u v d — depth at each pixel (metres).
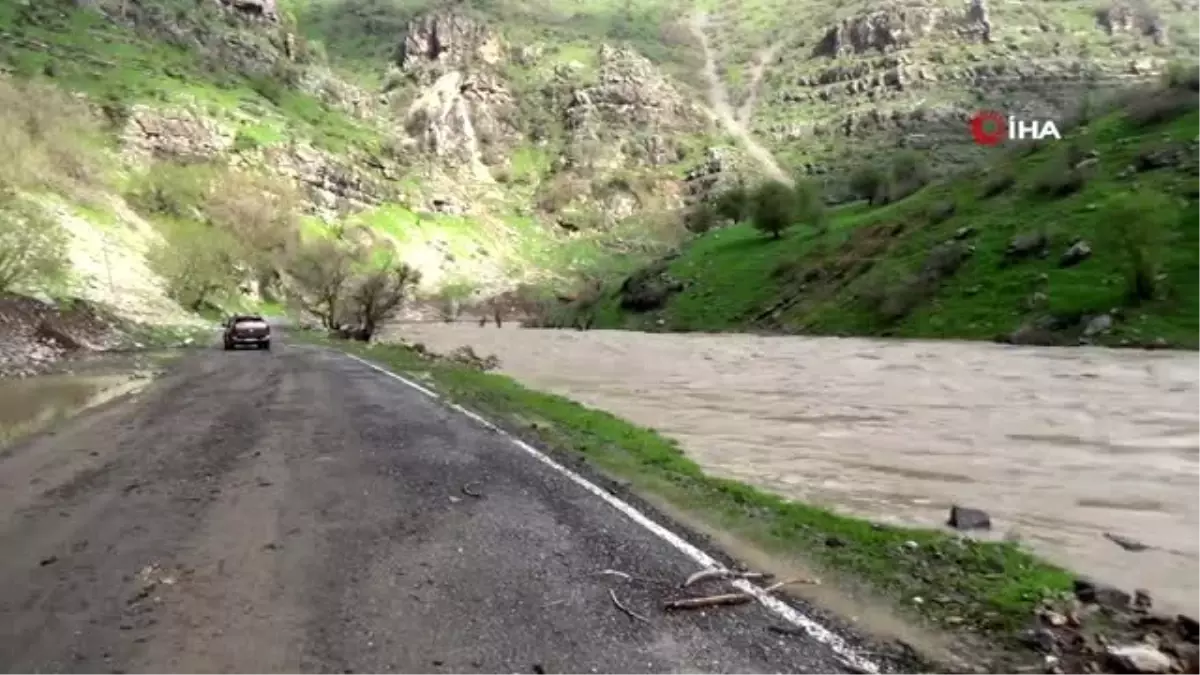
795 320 74.00
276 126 199.88
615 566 7.32
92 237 68.12
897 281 66.56
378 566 7.23
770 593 6.76
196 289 81.25
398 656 5.36
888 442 16.77
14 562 7.35
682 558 7.63
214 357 36.94
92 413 17.45
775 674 5.17
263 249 125.19
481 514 9.10
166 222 106.12
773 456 15.08
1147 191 51.09
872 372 34.28
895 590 6.93
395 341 65.38
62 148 83.31
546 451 13.37
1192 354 38.56
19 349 30.59
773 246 102.75
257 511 9.18
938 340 54.19
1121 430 18.38
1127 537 9.55
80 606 6.26
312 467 11.74
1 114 72.19
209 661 5.28
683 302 96.38
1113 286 49.72
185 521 8.75
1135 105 80.19
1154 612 6.79
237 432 14.95
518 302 178.00
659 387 28.73
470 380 26.31
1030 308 51.88
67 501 9.66
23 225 44.03
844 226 96.31
